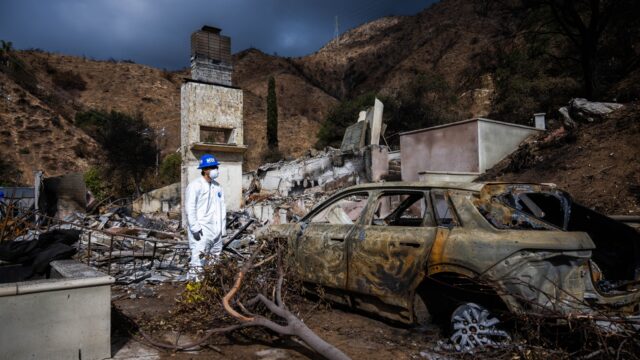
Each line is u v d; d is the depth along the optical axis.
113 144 33.12
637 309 3.78
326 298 5.08
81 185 15.70
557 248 3.40
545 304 3.37
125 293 5.96
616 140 13.70
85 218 12.86
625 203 10.85
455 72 75.50
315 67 138.88
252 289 4.73
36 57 79.44
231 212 14.18
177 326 4.48
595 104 16.31
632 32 23.56
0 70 55.94
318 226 5.21
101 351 3.47
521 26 28.12
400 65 99.50
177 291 6.13
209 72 14.92
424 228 4.08
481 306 3.70
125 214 14.73
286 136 75.56
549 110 26.39
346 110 44.19
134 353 3.73
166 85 86.06
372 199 4.78
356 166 24.56
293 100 103.44
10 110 47.75
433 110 33.78
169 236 10.56
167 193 20.78
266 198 22.11
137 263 8.00
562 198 4.16
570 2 22.09
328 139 44.72
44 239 4.49
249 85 111.81
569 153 14.59
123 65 88.00
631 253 4.28
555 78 27.69
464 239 3.70
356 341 4.07
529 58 29.14
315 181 25.83
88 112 55.66
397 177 22.42
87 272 3.62
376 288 4.29
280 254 5.07
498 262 3.46
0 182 37.22
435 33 105.00
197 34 14.84
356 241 4.54
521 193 4.11
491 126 16.94
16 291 3.05
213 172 6.92
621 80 20.48
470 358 3.50
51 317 3.23
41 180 15.02
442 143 17.84
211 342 4.06
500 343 3.52
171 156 34.28
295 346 3.97
